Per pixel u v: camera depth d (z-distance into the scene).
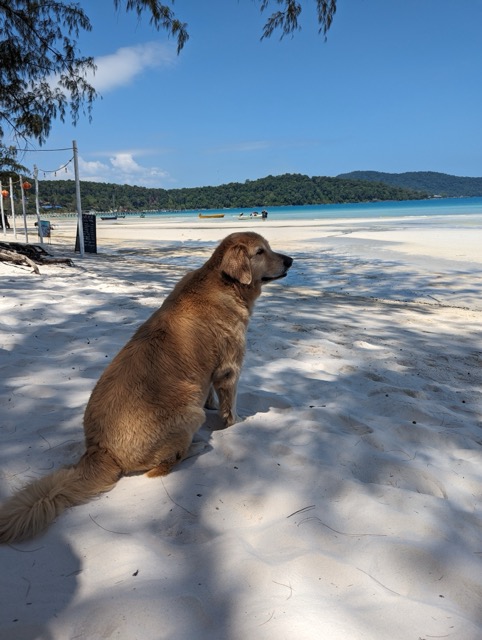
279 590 0.89
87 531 1.06
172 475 1.32
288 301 4.32
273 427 1.64
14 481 1.26
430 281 5.80
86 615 0.82
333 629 0.79
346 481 1.29
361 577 0.93
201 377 1.46
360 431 1.67
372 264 7.31
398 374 2.35
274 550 1.02
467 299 4.76
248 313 1.66
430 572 0.96
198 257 8.50
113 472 1.27
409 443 1.61
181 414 1.33
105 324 2.88
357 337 3.04
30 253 5.95
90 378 2.03
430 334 3.25
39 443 1.46
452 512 1.19
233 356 1.59
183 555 1.00
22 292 3.64
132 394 1.31
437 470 1.43
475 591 0.92
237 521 1.12
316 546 1.03
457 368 2.53
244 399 1.90
